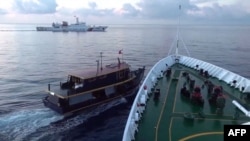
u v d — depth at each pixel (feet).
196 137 59.47
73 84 115.14
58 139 91.71
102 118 109.19
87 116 110.22
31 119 105.40
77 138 92.99
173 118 69.87
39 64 257.75
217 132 61.77
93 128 100.58
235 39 618.85
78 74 115.24
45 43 503.20
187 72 120.47
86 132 97.40
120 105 122.42
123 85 127.54
